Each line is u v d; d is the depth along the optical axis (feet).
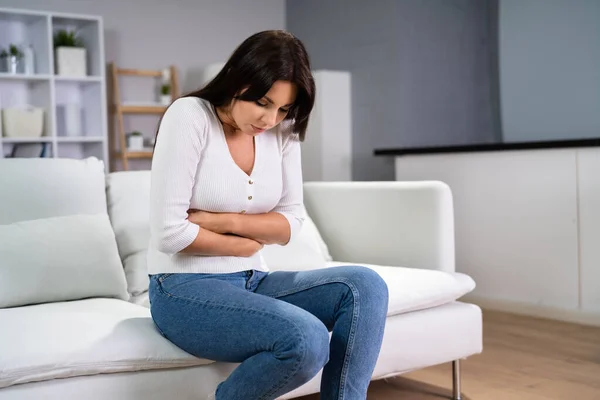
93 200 7.36
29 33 16.96
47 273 6.35
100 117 17.08
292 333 4.57
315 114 17.29
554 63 16.75
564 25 16.47
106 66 18.16
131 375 5.16
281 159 5.80
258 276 5.60
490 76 18.66
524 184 12.54
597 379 8.57
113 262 6.85
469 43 18.21
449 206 8.16
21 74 16.05
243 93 5.01
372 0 17.19
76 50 16.66
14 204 6.85
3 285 6.14
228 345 4.86
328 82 17.34
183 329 5.08
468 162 13.44
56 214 7.05
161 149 5.16
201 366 5.49
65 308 5.98
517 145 12.42
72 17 16.46
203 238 5.20
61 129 17.58
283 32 5.13
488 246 13.21
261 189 5.57
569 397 7.88
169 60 18.95
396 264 8.50
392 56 16.78
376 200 8.72
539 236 12.37
